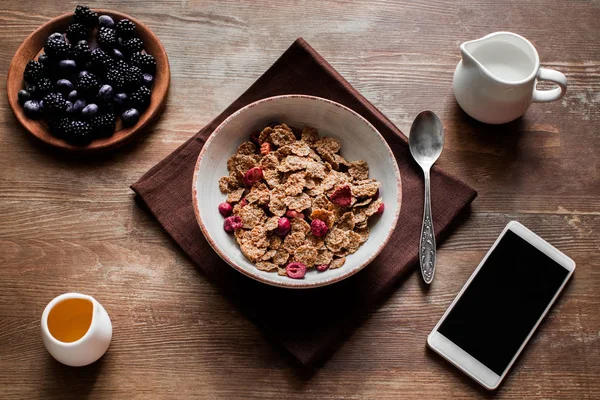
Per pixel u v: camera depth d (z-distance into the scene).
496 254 0.82
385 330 0.83
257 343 0.82
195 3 0.89
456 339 0.81
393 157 0.79
